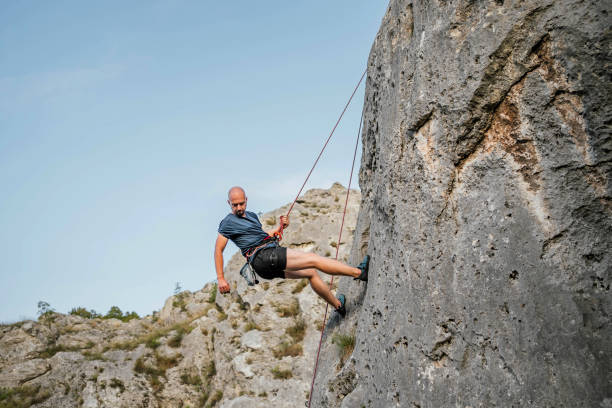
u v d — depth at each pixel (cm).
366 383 520
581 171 366
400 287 467
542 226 371
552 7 386
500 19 411
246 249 601
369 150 676
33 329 1565
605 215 351
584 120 369
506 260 383
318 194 1888
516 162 397
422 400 412
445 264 423
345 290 695
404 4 536
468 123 425
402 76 515
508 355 365
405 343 448
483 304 390
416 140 472
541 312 355
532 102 394
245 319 1463
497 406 361
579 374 329
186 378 1392
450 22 446
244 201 612
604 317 333
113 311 2158
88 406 1292
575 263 352
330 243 1572
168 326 1711
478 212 411
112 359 1446
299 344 1309
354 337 620
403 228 469
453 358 401
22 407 1284
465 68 428
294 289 1475
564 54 379
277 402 1173
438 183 443
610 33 359
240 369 1276
